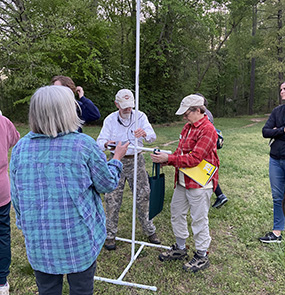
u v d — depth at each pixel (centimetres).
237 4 2027
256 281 257
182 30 1983
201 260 271
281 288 249
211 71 2894
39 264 150
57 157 143
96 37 1373
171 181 546
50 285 159
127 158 299
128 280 260
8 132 228
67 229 144
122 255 301
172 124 1884
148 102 1831
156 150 254
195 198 254
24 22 1024
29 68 1070
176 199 274
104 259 293
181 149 266
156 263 285
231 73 3003
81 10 1187
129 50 1927
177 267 276
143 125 302
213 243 321
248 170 616
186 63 2184
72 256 147
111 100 1697
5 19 1137
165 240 330
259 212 400
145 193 310
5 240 226
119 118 295
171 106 1905
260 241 323
